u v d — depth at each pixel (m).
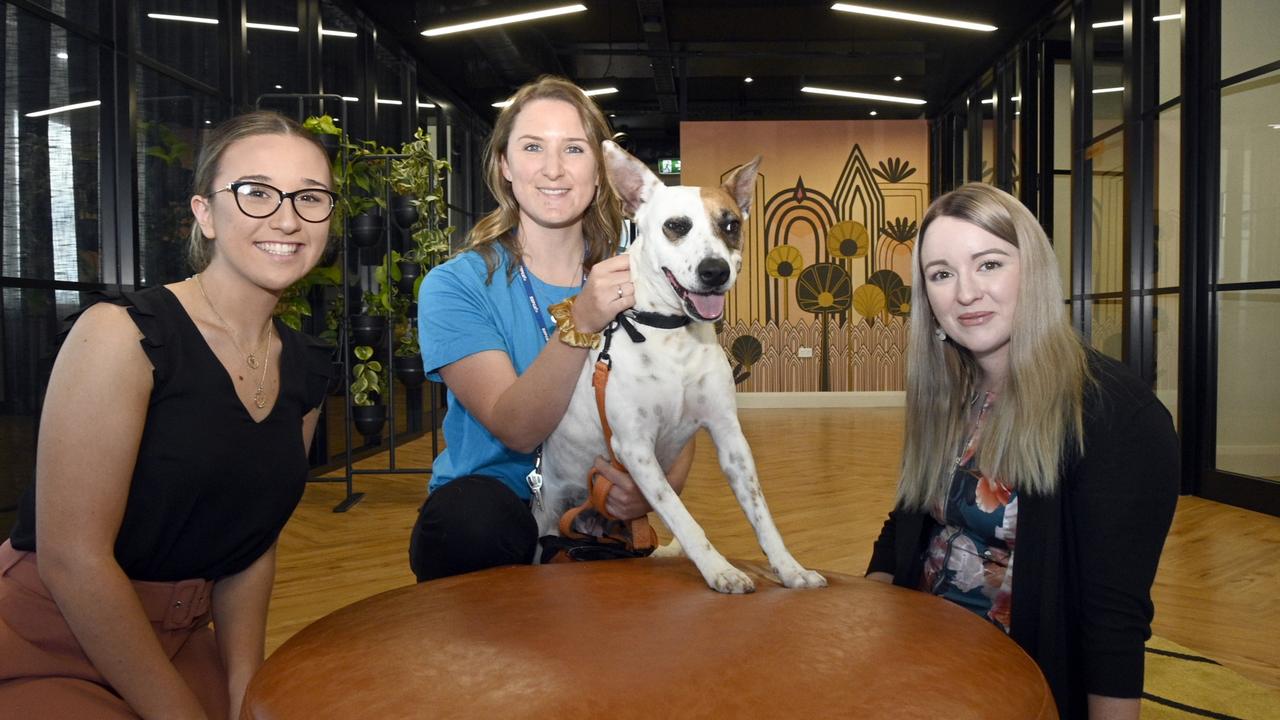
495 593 1.31
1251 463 4.59
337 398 6.67
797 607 1.23
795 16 9.34
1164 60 5.43
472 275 1.99
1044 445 1.40
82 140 3.96
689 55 10.37
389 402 5.44
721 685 0.92
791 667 0.97
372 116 7.46
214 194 1.43
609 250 2.26
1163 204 5.45
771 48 10.49
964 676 0.96
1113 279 6.18
